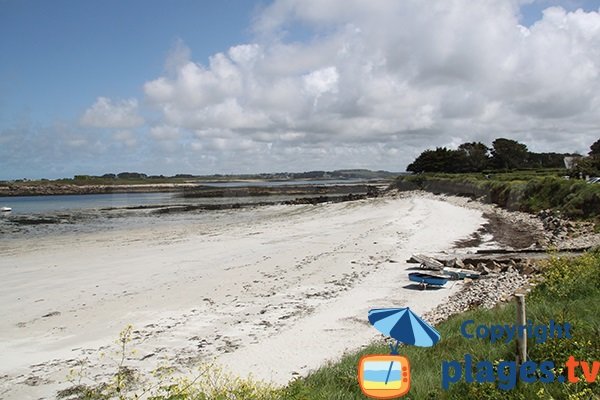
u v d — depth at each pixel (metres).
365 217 46.47
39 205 83.69
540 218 39.41
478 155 116.44
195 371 11.30
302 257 26.02
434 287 19.56
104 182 180.00
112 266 24.22
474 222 41.19
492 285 18.67
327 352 12.45
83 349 13.05
